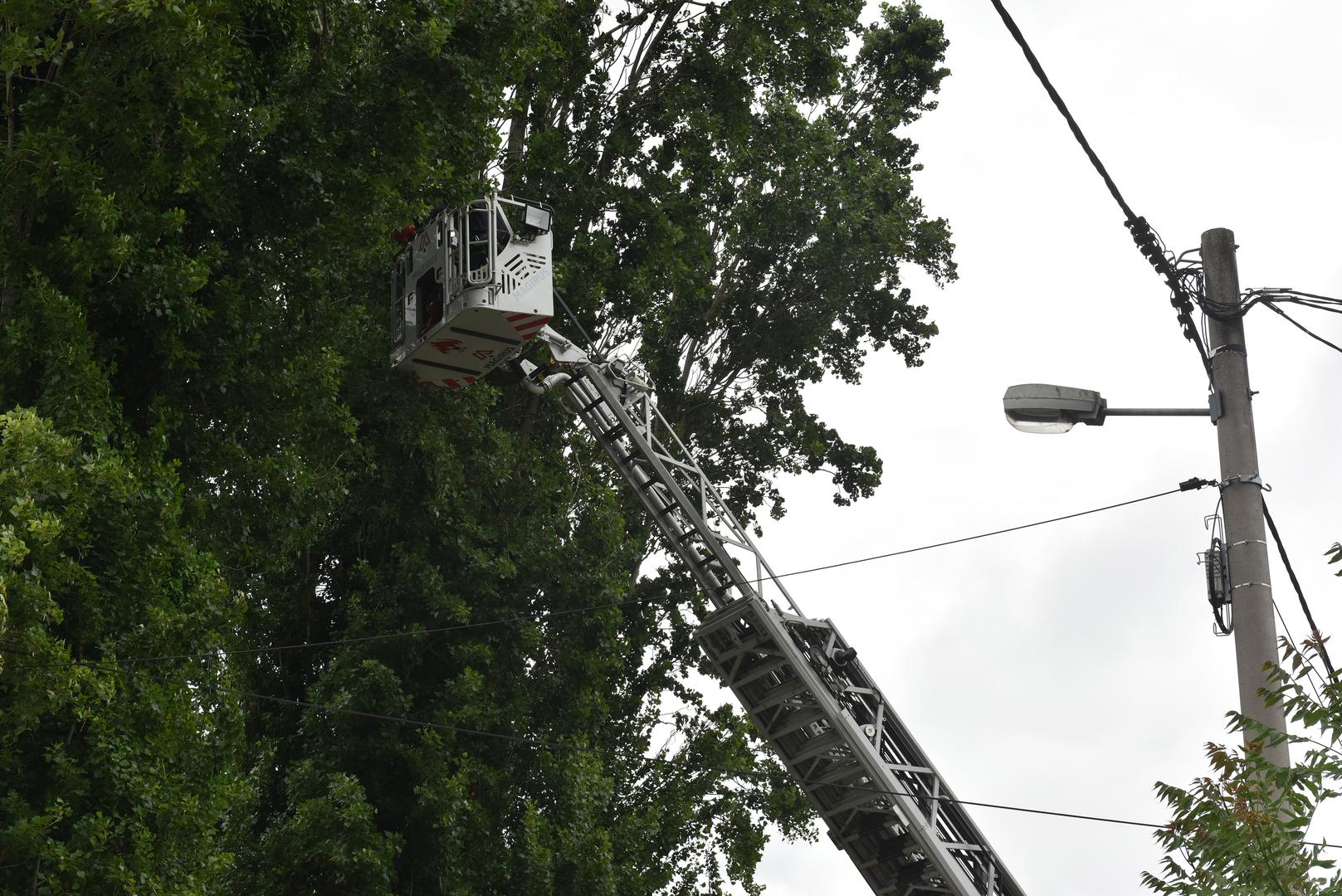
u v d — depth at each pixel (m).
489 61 29.25
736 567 33.72
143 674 20.77
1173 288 17.88
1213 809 13.55
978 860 33.19
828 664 33.66
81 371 20.52
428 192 29.64
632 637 46.25
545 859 35.50
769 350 49.81
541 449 43.19
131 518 20.80
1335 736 13.44
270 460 27.30
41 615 17.95
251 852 33.59
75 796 19.95
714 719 45.53
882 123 53.50
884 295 50.78
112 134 21.75
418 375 32.69
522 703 37.78
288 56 27.28
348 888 34.16
